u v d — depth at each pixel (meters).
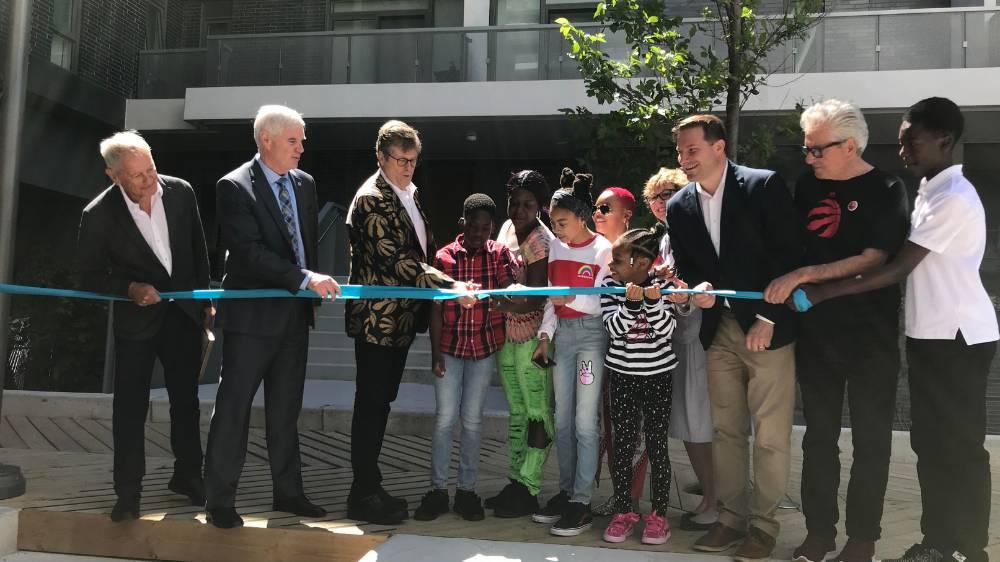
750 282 2.69
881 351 2.55
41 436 4.94
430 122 10.23
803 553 2.58
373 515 3.02
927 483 2.57
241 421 2.94
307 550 2.87
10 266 3.45
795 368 2.68
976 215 2.47
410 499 3.50
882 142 9.66
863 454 2.55
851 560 2.54
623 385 2.87
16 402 5.48
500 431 5.02
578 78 9.91
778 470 2.64
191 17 12.91
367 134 11.09
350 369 7.30
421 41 10.52
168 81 11.34
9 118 3.43
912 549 2.57
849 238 2.58
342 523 3.00
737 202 2.70
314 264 3.22
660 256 3.25
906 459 4.64
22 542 3.05
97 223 3.06
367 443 3.08
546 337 3.07
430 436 5.07
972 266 2.50
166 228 3.17
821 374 2.61
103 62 11.44
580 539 2.88
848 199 2.60
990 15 8.88
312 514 3.11
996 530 3.18
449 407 3.18
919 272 2.56
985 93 8.52
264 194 3.01
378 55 10.62
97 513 3.04
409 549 2.66
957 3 9.72
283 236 3.02
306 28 12.23
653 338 2.85
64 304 6.27
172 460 4.25
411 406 5.39
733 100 4.45
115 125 11.16
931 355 2.52
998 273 9.45
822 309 2.60
